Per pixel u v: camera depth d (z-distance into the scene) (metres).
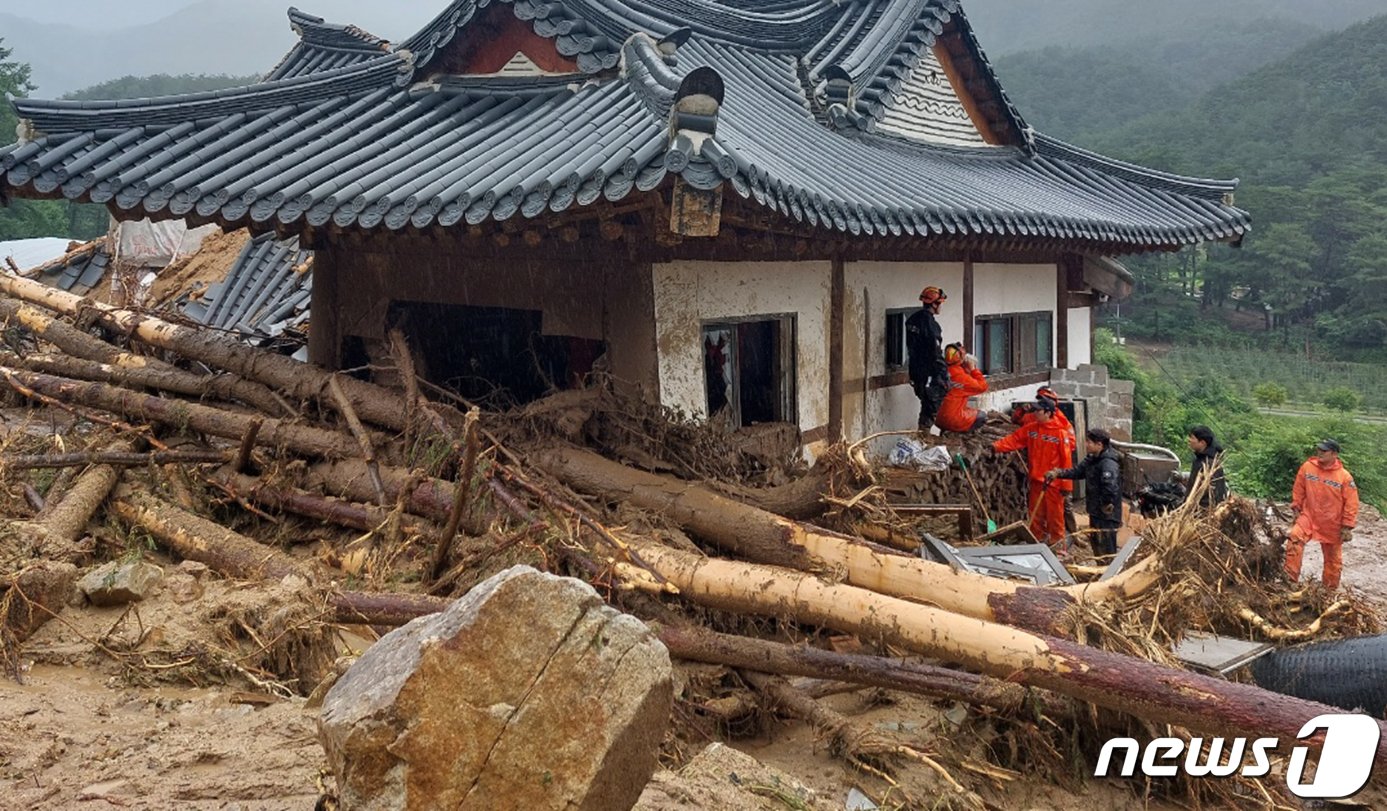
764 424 9.47
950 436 11.31
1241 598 7.95
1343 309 69.94
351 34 16.31
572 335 8.42
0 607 5.51
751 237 7.86
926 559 7.23
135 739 4.48
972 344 12.38
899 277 11.23
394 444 8.12
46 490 8.12
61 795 3.91
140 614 5.83
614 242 8.08
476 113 8.91
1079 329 15.50
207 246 17.17
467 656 2.75
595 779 2.79
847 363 10.48
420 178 7.50
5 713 4.61
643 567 6.54
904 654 6.29
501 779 2.75
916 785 5.67
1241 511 8.80
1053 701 6.06
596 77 8.59
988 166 13.63
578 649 2.83
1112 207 13.41
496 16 9.03
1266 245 70.56
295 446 8.28
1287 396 51.00
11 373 9.52
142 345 10.02
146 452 8.55
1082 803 5.89
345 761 2.71
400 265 9.41
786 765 5.89
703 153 5.82
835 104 11.37
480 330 10.45
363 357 10.00
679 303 8.27
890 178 9.55
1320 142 90.56
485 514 7.15
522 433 7.87
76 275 17.09
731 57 11.76
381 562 7.23
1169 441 29.33
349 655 5.79
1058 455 10.58
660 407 7.96
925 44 12.39
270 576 6.72
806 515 7.48
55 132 8.45
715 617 6.80
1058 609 6.18
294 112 9.27
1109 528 9.89
